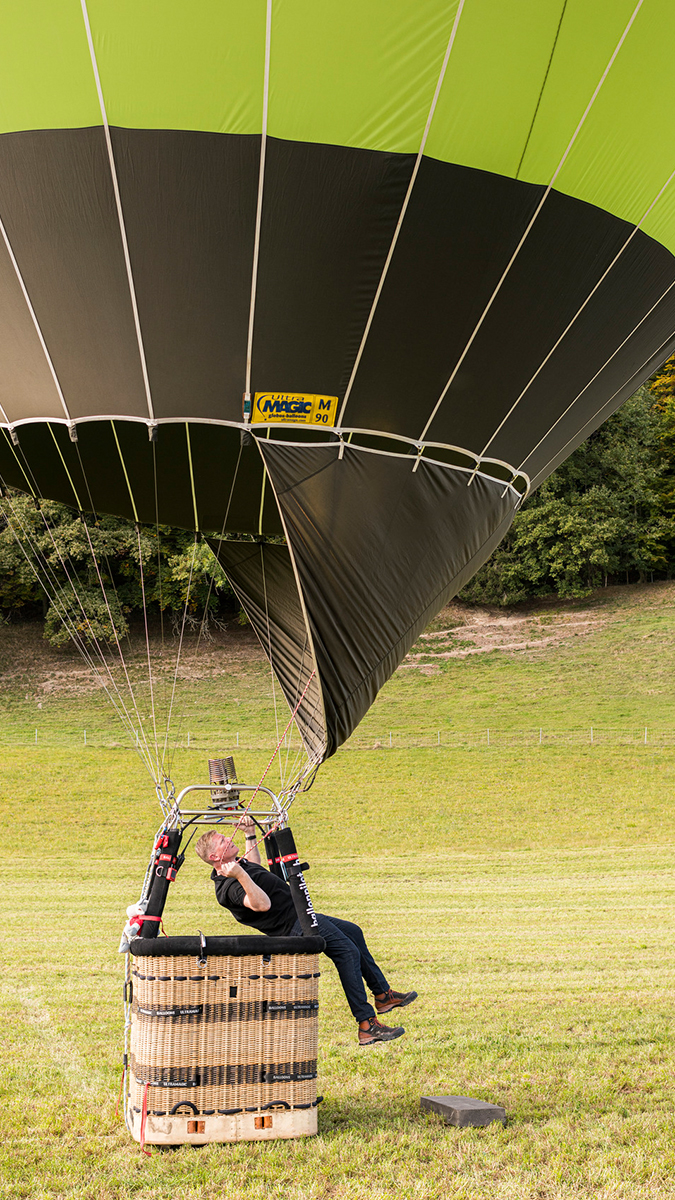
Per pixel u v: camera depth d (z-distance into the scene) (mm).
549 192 4438
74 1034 5273
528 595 44469
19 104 4102
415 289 4488
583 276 4754
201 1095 3625
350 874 14305
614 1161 3402
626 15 4074
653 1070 4555
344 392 4684
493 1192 3152
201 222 4250
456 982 6871
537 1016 5738
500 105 4199
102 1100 4133
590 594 43719
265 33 3949
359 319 4508
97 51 3979
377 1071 4586
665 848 16938
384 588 4977
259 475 7660
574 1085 4309
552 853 16625
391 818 19828
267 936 3811
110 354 4613
